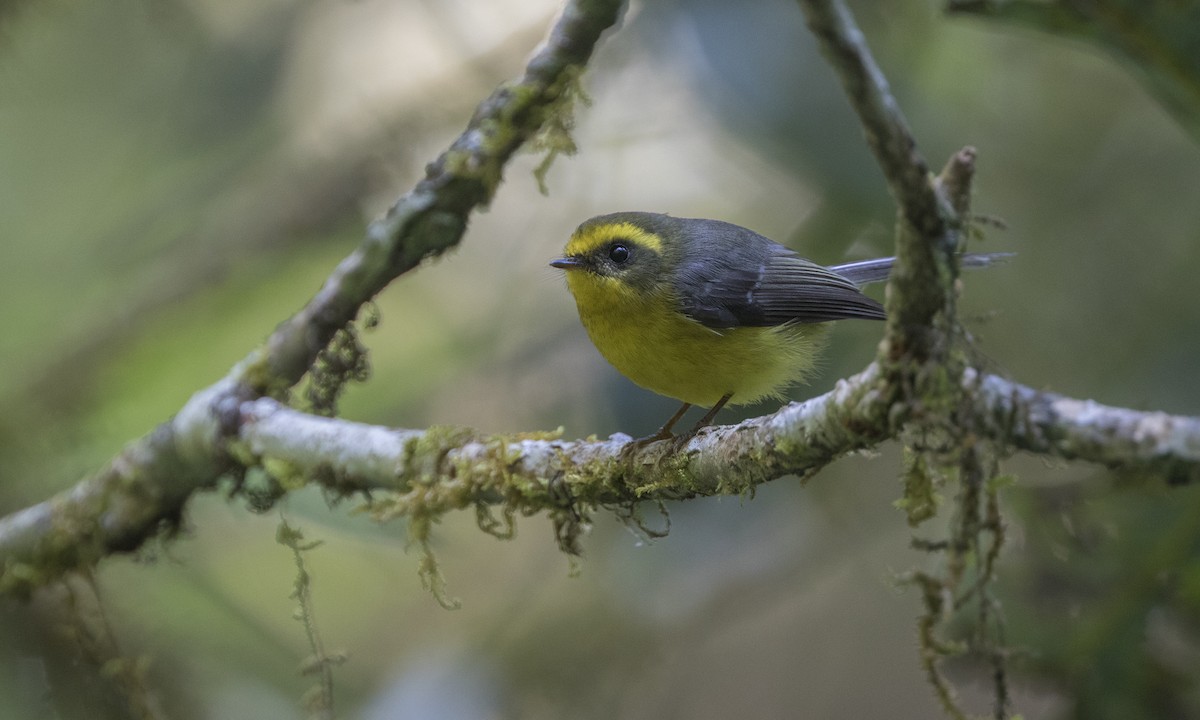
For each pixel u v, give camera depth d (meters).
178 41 12.32
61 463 11.02
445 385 11.50
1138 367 10.12
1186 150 10.71
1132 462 4.29
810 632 12.31
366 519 8.29
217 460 7.27
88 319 11.80
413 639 11.44
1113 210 10.75
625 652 10.93
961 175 4.48
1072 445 4.42
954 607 4.81
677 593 10.72
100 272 12.13
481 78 12.30
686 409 8.88
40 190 12.45
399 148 12.43
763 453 5.55
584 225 8.70
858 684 11.99
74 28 12.34
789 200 11.71
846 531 10.66
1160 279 10.52
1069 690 7.94
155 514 7.63
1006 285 10.70
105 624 7.79
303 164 12.39
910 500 4.97
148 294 11.82
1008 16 6.09
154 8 12.04
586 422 10.92
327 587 11.27
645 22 10.51
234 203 12.31
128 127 12.53
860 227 10.09
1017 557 7.92
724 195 11.87
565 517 6.52
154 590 9.75
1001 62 10.73
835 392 5.04
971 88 10.62
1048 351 10.63
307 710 7.07
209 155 12.59
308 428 6.98
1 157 12.41
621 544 10.19
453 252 7.33
